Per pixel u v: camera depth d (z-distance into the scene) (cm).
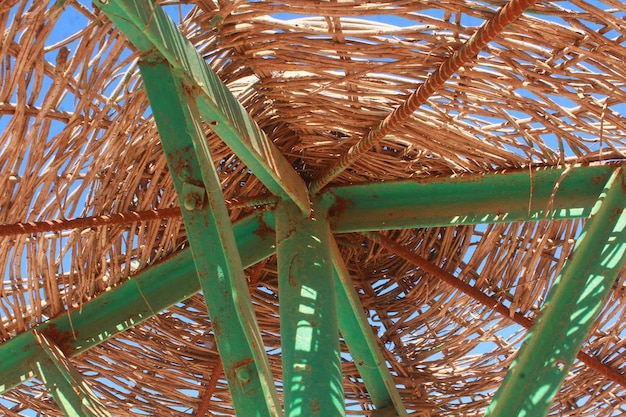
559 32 493
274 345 799
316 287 572
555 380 485
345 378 809
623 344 719
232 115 534
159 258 664
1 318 636
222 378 788
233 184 670
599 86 519
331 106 585
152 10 450
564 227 692
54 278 632
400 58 518
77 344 646
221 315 439
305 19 526
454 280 711
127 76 534
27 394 734
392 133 601
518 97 546
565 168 596
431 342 800
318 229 620
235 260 445
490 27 460
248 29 517
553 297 514
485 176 617
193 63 495
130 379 746
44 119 520
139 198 632
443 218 625
